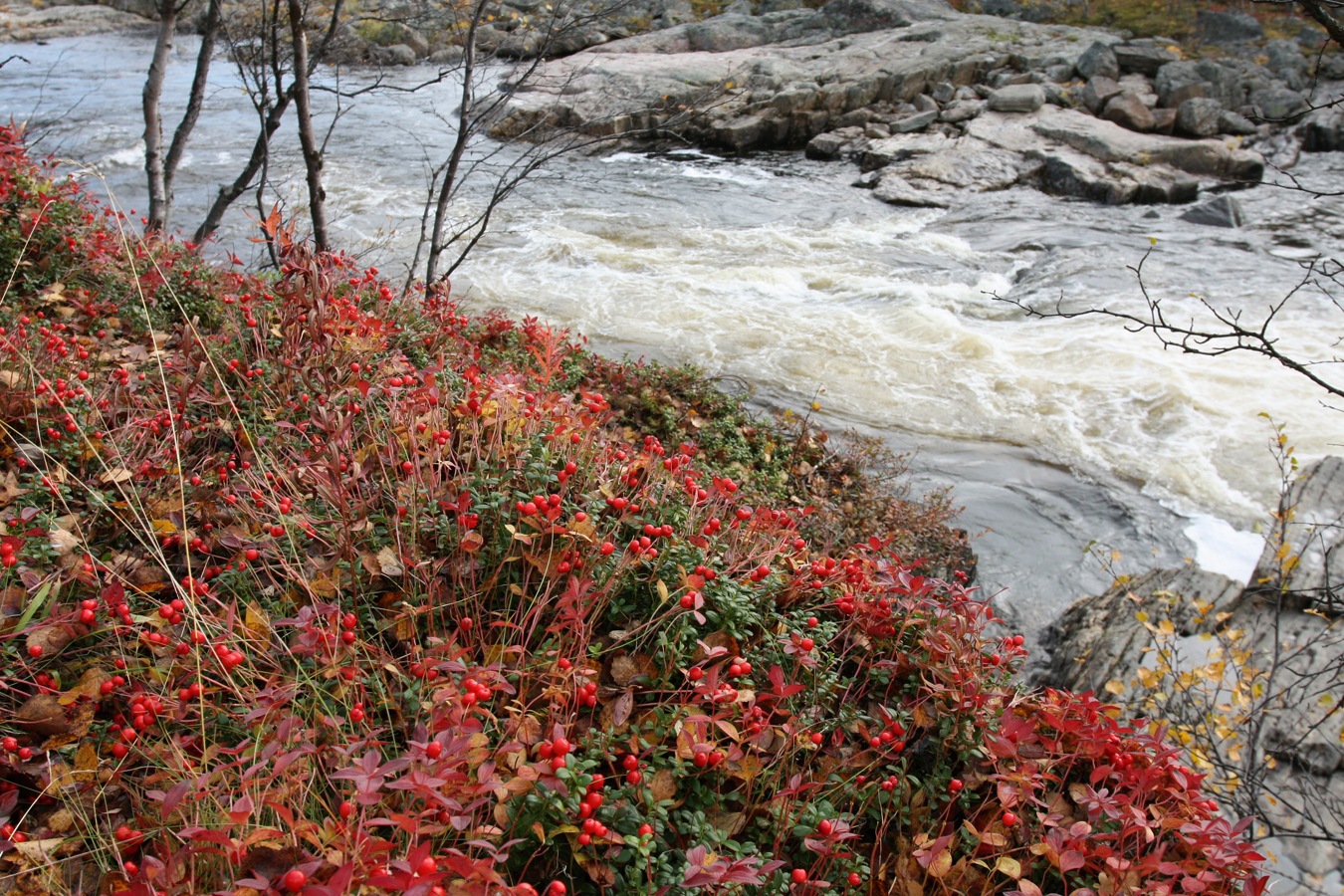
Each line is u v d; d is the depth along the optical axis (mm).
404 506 3125
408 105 19750
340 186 14891
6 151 5969
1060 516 7211
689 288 11891
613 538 3109
